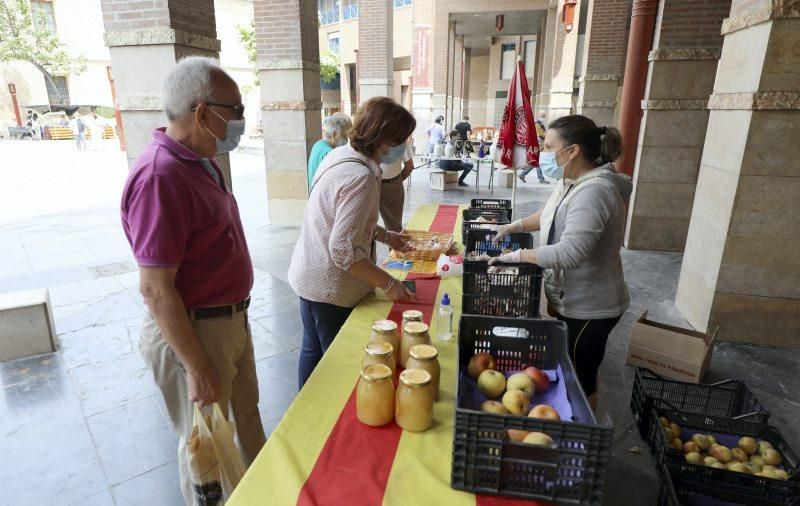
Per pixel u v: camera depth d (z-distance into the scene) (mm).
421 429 1339
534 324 1534
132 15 3820
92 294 4344
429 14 16766
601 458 1055
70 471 2258
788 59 2941
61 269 5055
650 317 3975
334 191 1884
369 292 2281
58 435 2506
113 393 2875
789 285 3312
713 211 3553
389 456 1251
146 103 3969
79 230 6699
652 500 2043
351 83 27422
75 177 11992
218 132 1526
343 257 1862
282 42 6227
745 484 1826
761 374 3084
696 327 3717
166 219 1394
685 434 2205
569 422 1054
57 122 25594
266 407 2748
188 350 1474
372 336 1666
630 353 3098
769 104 3018
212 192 1556
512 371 1577
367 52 11188
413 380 1332
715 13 5027
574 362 2090
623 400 2744
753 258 3336
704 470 1871
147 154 1438
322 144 4148
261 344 3469
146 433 2523
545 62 16281
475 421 1091
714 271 3482
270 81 6406
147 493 2133
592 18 9148
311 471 1196
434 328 1977
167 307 1429
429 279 2553
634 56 5820
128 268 5055
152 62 3875
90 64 27219
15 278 4785
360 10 10992
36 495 2117
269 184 6824
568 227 1836
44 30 24203
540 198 9312
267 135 6629
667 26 5176
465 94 27969
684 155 5504
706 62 5172
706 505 1845
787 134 3068
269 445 1283
